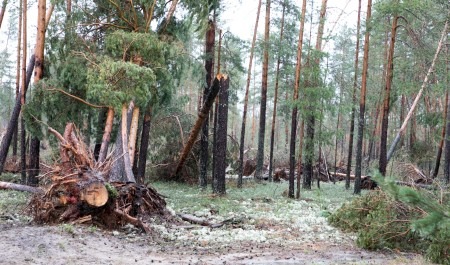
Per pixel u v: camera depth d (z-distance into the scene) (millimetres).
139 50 14305
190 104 32875
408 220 8039
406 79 19188
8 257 6461
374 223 8484
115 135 17312
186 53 15578
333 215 10820
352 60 33188
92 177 9469
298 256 7605
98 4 15617
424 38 18266
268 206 14094
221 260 7152
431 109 27828
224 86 16375
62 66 15211
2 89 32062
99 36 15977
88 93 13516
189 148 20156
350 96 20719
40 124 15055
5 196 13094
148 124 17156
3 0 17875
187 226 10438
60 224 9117
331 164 31453
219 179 16453
